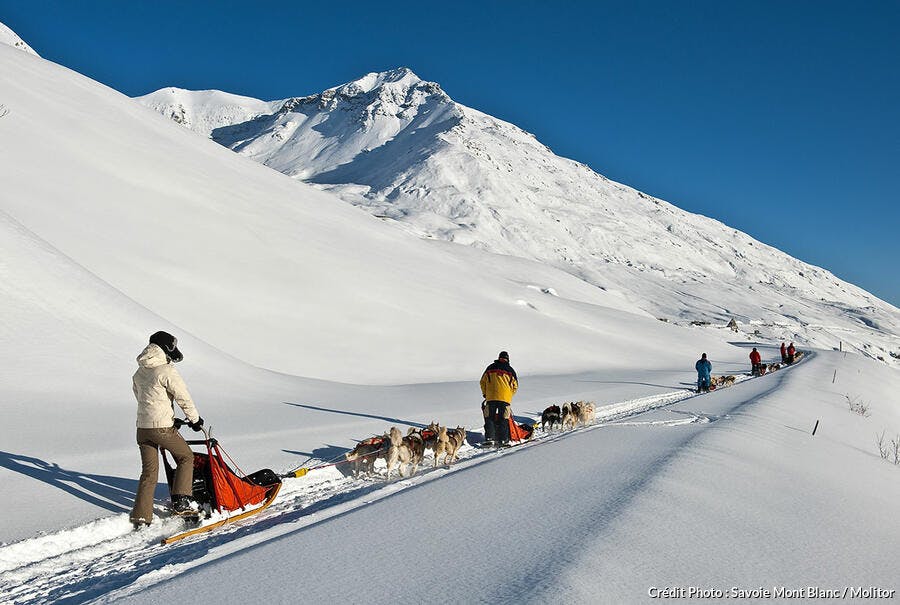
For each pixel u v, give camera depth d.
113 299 16.47
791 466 8.63
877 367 53.06
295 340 26.75
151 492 5.71
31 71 40.25
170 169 36.88
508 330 39.50
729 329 125.19
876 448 15.51
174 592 3.87
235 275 29.61
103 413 10.56
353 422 12.26
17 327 13.05
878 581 4.62
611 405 17.22
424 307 37.16
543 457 8.05
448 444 8.91
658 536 4.77
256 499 6.36
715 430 10.50
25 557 4.94
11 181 26.50
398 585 3.88
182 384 5.75
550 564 4.08
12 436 8.34
